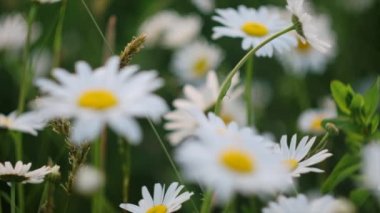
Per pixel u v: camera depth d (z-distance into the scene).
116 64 0.43
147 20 1.44
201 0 1.15
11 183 0.57
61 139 0.94
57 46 0.83
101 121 0.41
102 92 0.41
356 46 1.34
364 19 1.38
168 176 1.13
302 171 0.52
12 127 0.70
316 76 1.31
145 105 0.41
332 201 0.46
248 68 0.74
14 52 1.17
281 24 0.69
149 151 1.17
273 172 0.40
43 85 0.42
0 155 0.89
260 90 1.27
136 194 1.11
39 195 0.81
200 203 0.92
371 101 0.64
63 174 0.93
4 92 1.16
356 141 0.64
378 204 0.81
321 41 0.62
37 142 0.97
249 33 0.69
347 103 0.65
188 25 1.42
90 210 0.94
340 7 1.41
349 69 1.31
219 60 1.33
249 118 0.74
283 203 0.47
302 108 1.17
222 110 1.06
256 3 1.39
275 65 1.35
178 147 0.92
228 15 0.70
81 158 0.55
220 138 0.41
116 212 0.80
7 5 1.31
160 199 0.55
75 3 1.35
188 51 1.34
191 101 0.84
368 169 0.44
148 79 0.42
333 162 1.02
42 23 1.33
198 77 1.32
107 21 1.43
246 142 0.41
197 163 0.39
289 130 1.20
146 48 1.41
